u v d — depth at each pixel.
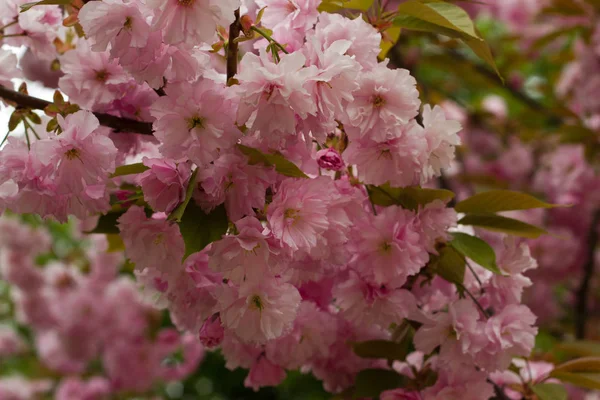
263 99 0.82
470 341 0.92
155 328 1.99
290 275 0.87
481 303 0.97
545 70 2.48
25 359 2.43
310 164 0.89
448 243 0.94
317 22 0.90
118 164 0.93
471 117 2.18
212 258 0.83
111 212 0.97
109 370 2.01
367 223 0.90
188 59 0.83
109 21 0.82
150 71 0.83
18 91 0.91
